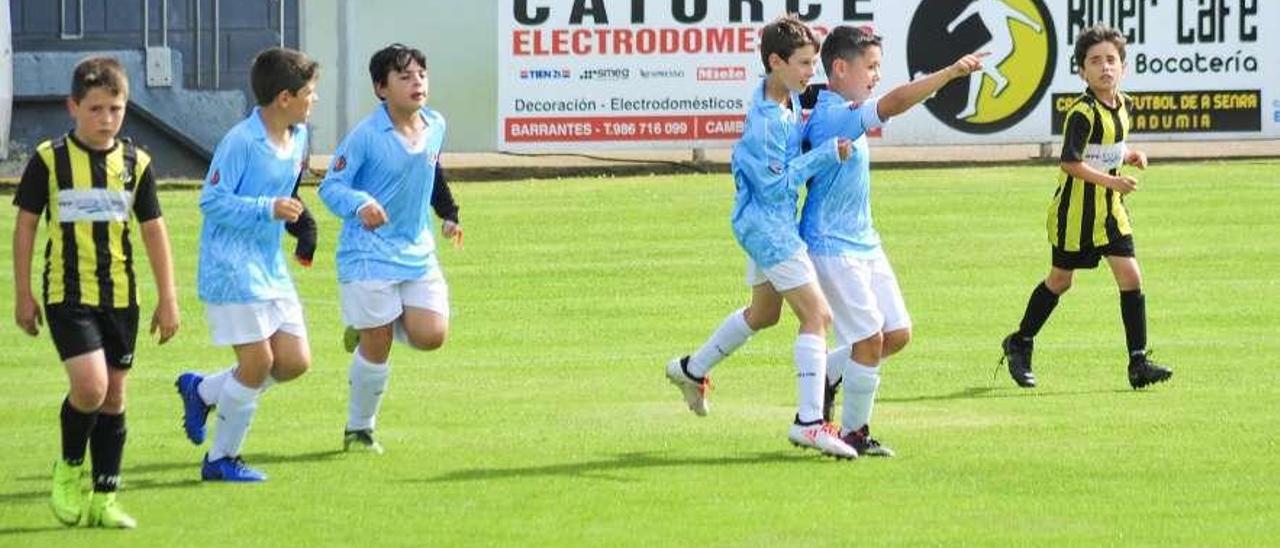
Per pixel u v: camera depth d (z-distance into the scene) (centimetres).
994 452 1549
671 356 2062
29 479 1477
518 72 3509
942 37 3534
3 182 3359
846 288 1520
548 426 1684
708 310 2341
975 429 1650
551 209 3081
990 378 1922
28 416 1748
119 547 1257
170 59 3509
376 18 3494
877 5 3516
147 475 1481
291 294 1441
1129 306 1853
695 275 2562
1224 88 3575
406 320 1534
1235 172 3394
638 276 2555
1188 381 1880
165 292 1312
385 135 1502
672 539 1273
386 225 1523
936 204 3089
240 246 1406
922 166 3550
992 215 2991
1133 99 3572
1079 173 1845
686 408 1769
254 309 1409
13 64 3450
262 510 1360
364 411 1559
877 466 1499
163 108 3512
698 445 1591
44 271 1280
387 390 1866
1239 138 3588
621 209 3078
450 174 3488
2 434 1662
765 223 1501
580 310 2341
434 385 1894
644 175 3488
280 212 1375
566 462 1523
